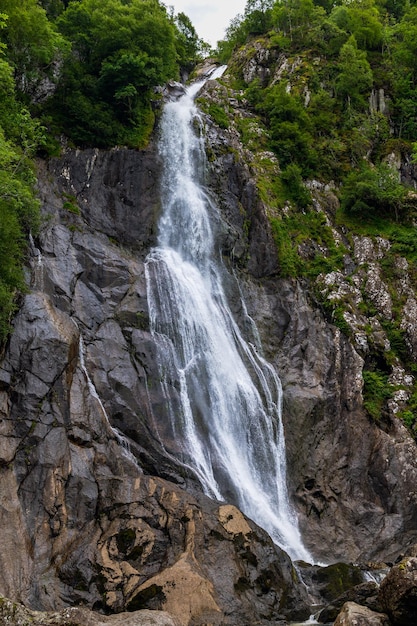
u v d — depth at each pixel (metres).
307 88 52.66
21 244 28.67
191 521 22.33
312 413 33.53
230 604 20.22
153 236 37.72
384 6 73.19
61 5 48.72
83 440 24.34
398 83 54.44
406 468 32.44
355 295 39.41
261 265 39.31
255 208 41.22
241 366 34.31
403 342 38.31
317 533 29.92
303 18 59.91
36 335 25.19
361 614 17.14
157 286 33.72
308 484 31.86
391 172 46.25
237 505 28.67
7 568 19.61
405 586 16.86
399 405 35.03
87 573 20.33
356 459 32.81
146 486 23.72
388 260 41.56
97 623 16.11
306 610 21.80
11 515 20.91
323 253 41.38
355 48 55.19
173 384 30.56
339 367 35.59
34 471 22.39
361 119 50.81
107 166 38.47
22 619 15.80
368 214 44.69
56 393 24.58
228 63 63.78
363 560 28.91
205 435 30.16
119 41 42.78
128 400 28.30
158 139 41.97
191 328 33.50
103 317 30.72
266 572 22.09
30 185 32.47
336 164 47.09
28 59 38.16
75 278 31.20
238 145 45.34
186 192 40.44
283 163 45.78
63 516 21.94
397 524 30.55
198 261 38.09
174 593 19.69
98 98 41.47
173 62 53.25
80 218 34.88
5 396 23.47
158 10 49.09
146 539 21.70
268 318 37.25
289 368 35.62
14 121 33.75
